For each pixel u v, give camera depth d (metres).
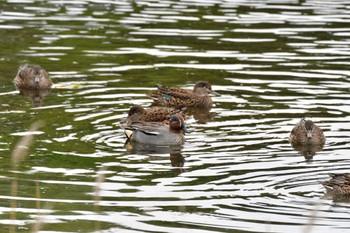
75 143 20.81
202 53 29.41
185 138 21.45
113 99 24.80
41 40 30.91
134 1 37.12
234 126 22.47
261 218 16.11
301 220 16.00
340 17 34.31
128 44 30.50
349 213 16.36
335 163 19.47
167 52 29.56
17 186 17.77
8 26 32.59
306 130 20.83
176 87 25.89
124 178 18.39
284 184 18.00
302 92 25.22
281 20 33.81
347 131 21.92
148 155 20.09
